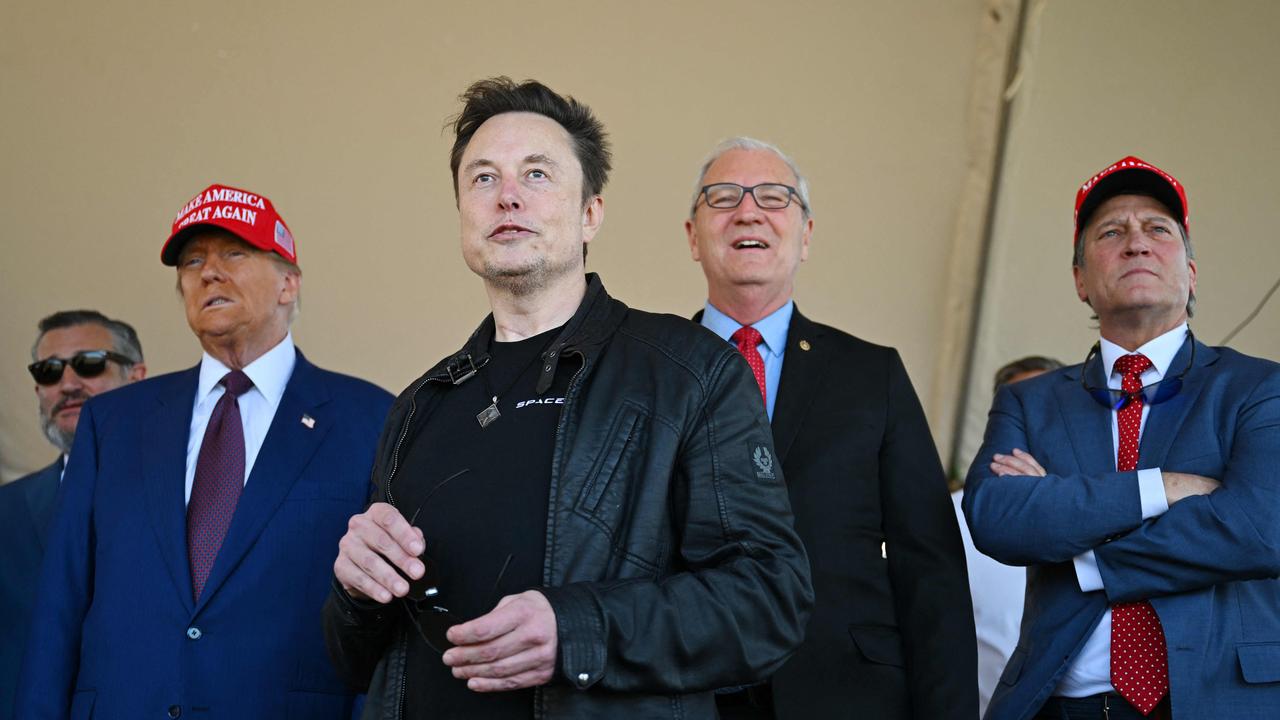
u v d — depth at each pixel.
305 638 2.59
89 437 2.82
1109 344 2.73
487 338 1.98
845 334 2.80
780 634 1.72
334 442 2.78
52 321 3.78
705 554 1.77
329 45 4.29
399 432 1.96
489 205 1.93
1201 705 2.34
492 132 1.98
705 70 4.36
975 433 4.45
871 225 4.42
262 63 4.29
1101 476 2.47
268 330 2.90
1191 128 4.25
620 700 1.67
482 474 1.79
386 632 1.89
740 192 2.86
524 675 1.60
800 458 2.56
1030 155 4.30
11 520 3.38
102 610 2.60
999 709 2.53
